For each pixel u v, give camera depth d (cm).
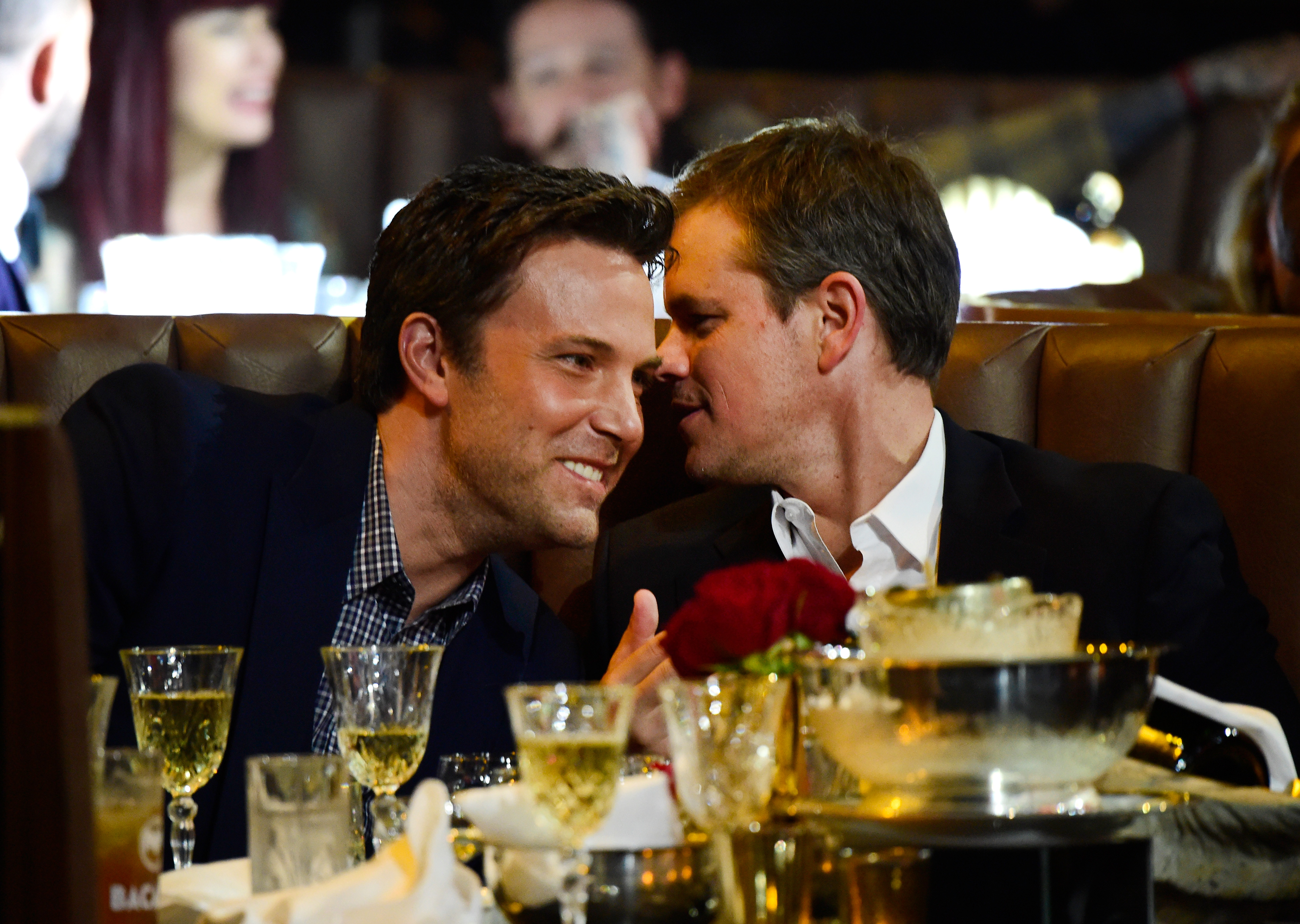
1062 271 1675
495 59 1658
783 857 266
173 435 441
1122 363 544
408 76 1636
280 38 1591
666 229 453
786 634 276
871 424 498
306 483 443
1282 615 497
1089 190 1692
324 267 1599
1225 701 461
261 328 560
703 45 1692
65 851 197
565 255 436
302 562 431
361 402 470
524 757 255
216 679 327
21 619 198
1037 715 258
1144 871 268
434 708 452
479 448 440
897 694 261
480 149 1659
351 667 308
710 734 264
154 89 1531
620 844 271
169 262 1520
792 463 504
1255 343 524
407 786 430
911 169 509
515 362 436
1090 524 479
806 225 485
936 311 500
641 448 562
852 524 503
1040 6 1773
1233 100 1688
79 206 1502
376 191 1628
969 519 487
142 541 429
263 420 463
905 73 1733
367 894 248
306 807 279
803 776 299
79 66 1494
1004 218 1697
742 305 494
